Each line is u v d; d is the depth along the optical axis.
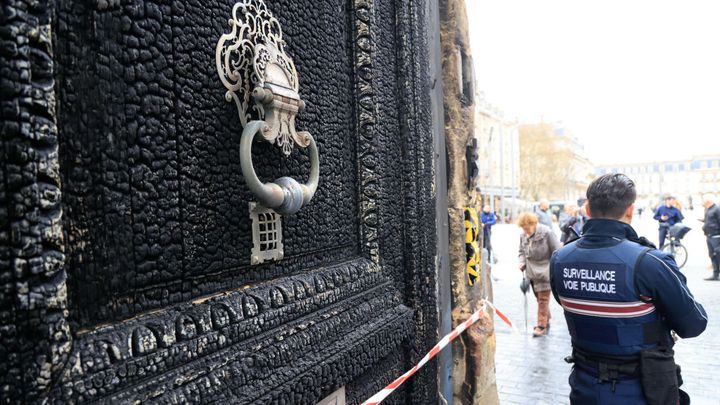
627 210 1.92
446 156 2.39
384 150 1.72
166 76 0.87
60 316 0.64
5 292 0.58
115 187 0.77
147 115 0.83
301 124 1.31
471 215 2.50
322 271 1.38
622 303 1.75
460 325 2.19
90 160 0.74
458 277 2.36
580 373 1.90
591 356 1.85
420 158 1.90
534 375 4.14
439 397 2.03
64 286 0.65
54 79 0.68
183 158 0.90
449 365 2.18
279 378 1.03
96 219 0.75
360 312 1.46
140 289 0.82
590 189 1.99
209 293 0.98
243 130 1.02
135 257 0.81
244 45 1.05
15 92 0.58
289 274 1.26
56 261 0.63
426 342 1.90
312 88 1.37
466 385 2.43
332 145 1.48
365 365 1.38
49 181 0.62
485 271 3.00
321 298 1.30
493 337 2.75
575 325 1.91
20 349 0.59
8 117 0.58
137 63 0.81
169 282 0.88
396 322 1.60
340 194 1.53
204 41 0.96
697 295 6.88
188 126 0.92
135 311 0.82
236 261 1.04
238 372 0.94
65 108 0.70
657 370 1.70
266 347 1.04
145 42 0.82
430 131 2.00
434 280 1.99
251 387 0.96
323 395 1.21
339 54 1.55
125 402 0.72
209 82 0.97
